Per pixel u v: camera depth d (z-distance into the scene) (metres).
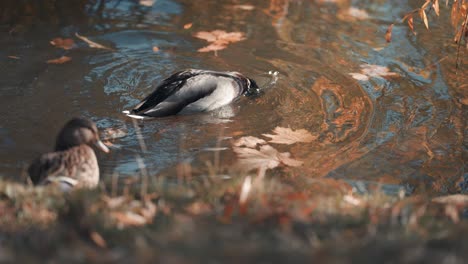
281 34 9.95
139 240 3.92
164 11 10.58
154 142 7.02
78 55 8.96
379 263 3.57
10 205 4.78
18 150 6.64
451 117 7.71
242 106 8.00
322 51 9.45
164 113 7.69
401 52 9.47
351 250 3.70
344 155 6.80
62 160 5.55
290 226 4.26
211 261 3.54
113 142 6.96
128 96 8.07
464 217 5.28
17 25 9.70
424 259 3.59
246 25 10.21
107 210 4.62
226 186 5.16
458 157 6.83
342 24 10.30
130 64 8.87
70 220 4.53
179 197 4.95
